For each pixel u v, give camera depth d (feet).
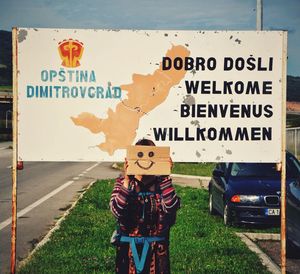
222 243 30.22
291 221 29.32
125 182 15.40
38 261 25.72
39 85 21.47
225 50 21.65
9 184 65.82
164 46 21.59
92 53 21.54
